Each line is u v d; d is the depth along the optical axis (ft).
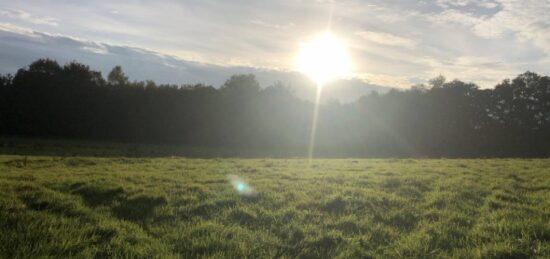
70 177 52.70
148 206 35.40
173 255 22.35
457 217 31.53
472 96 276.00
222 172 63.93
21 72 276.62
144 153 171.42
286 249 24.22
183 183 49.98
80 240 23.63
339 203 37.01
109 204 36.14
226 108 278.67
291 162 88.38
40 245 22.09
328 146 264.72
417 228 29.14
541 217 30.86
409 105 275.39
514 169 68.54
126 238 25.11
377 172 64.64
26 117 260.21
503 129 264.11
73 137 266.36
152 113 276.00
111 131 272.10
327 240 25.98
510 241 24.68
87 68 302.66
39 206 32.60
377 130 273.95
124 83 299.79
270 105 280.31
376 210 34.47
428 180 53.36
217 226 28.35
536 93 260.21
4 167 69.97
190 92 286.05
